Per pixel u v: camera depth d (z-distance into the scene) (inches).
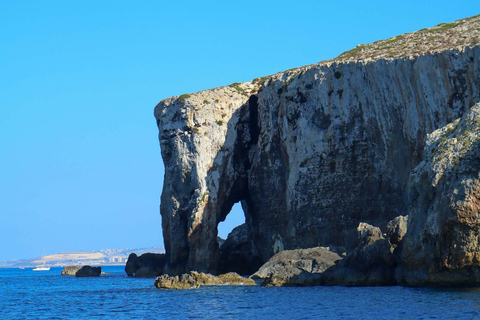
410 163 3021.7
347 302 1942.7
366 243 2406.5
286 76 3708.2
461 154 2005.4
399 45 3779.5
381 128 3169.3
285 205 3595.0
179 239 3814.0
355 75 3289.9
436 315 1595.7
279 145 3695.9
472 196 1902.1
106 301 2447.1
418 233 2073.1
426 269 2041.1
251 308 1975.9
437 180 2028.8
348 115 3312.0
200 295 2391.7
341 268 2455.7
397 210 3061.0
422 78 2977.4
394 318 1605.6
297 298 2124.8
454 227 1923.0
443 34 3762.3
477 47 2807.6
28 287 3759.8
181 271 3816.4
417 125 2997.0
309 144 3457.2
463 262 1916.8
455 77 2866.6
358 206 3223.4
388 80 3129.9
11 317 2128.4
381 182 3152.1
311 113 3476.9
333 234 3307.1
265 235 3745.1
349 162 3280.0
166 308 2096.5
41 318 2055.9
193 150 3823.8
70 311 2207.2
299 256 2684.5
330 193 3339.1
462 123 2158.0
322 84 3415.4
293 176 3526.1
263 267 2780.5
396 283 2289.6
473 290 1936.5
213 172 3838.6
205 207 3772.1
